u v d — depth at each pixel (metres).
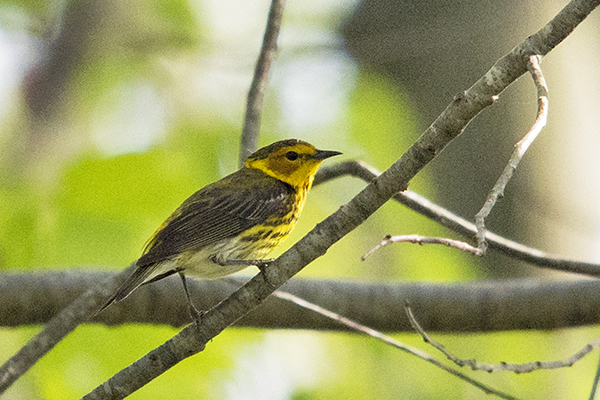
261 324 11.76
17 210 11.72
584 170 13.19
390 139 14.41
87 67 14.32
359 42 13.98
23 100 13.79
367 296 11.95
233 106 14.27
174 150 13.12
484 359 13.84
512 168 6.59
